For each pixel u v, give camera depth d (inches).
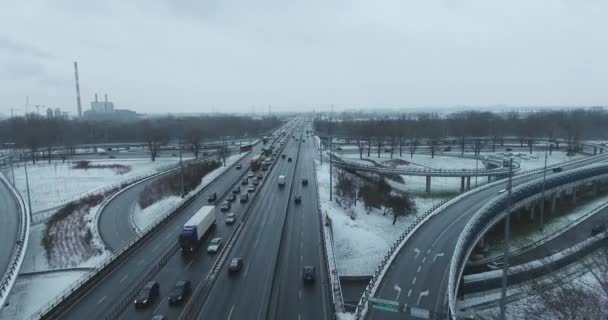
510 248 2620.6
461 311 1785.2
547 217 3284.9
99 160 6048.2
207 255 1887.3
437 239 2180.1
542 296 1771.7
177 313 1357.0
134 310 1379.2
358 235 2519.7
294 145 7071.9
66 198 3816.4
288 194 3201.3
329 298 1475.1
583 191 4018.2
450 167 5255.9
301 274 1688.0
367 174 4527.6
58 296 1530.5
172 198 3125.0
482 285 1999.3
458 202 3002.0
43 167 5487.2
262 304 1417.3
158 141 6540.4
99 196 3575.3
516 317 1737.2
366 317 1390.3
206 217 2156.7
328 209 2839.6
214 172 4286.4
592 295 1756.9
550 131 7544.3
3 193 3501.5
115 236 2491.4
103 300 1457.9
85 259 2224.4
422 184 4478.3
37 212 3282.5
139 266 1769.2
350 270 2118.6
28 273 2048.5
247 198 3002.0
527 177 3905.0
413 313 1320.1
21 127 7780.5
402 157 5984.3
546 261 2197.3
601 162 4483.3
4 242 2247.8
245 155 5698.8
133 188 3826.3
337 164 4480.8
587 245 2341.3
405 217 3088.1
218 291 1515.7
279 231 2250.2
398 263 1855.3
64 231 2684.5
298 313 1364.4
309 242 2086.6
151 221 2716.5
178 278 1635.1
